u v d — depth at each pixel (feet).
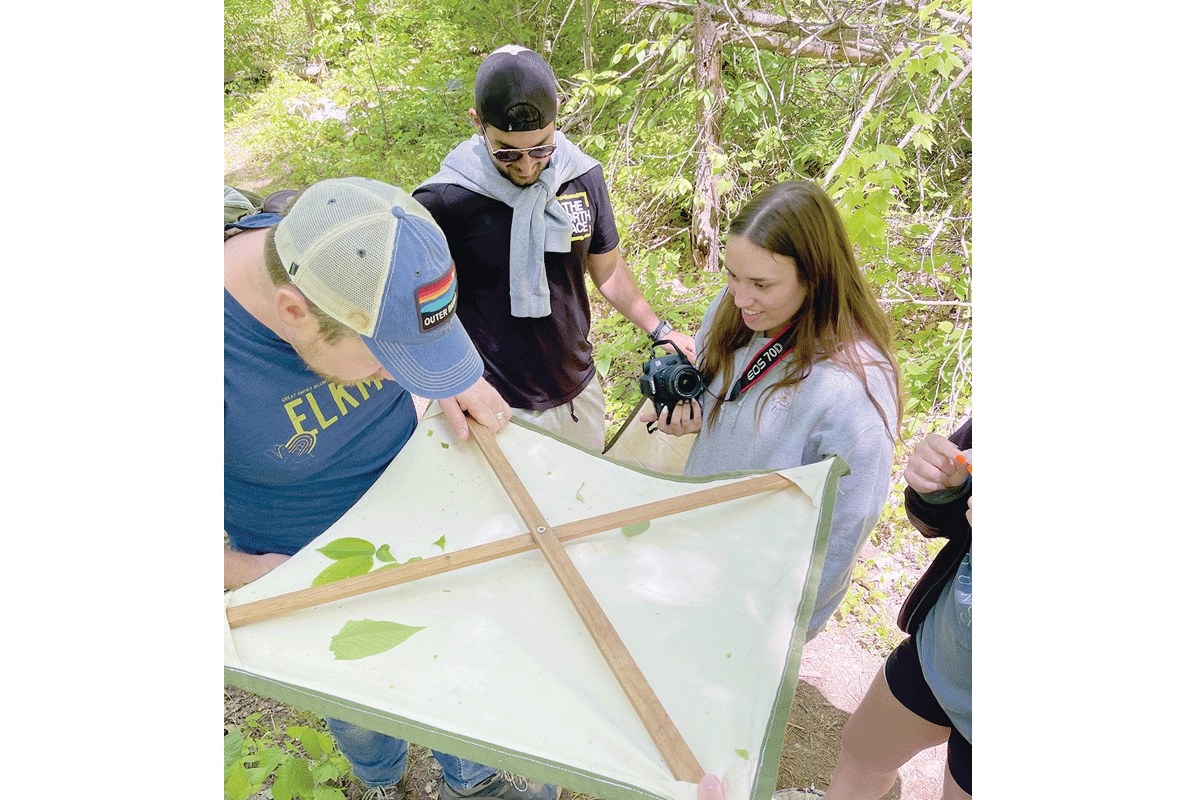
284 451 5.68
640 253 13.04
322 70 19.97
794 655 4.40
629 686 4.18
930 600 5.93
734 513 5.30
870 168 10.01
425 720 4.04
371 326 4.56
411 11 19.01
